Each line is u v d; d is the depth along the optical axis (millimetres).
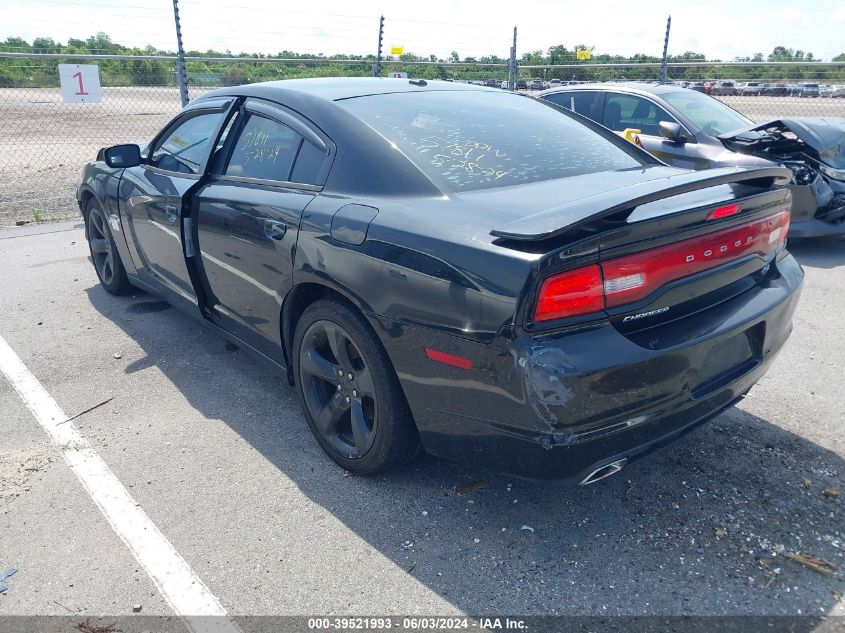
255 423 3404
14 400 3646
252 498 2803
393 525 2627
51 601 2270
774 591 2275
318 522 2652
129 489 2863
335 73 13594
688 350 2262
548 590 2295
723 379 2514
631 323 2230
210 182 3607
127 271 4844
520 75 15516
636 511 2684
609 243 2098
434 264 2301
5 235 7297
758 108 13711
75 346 4340
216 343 4383
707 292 2447
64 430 3340
